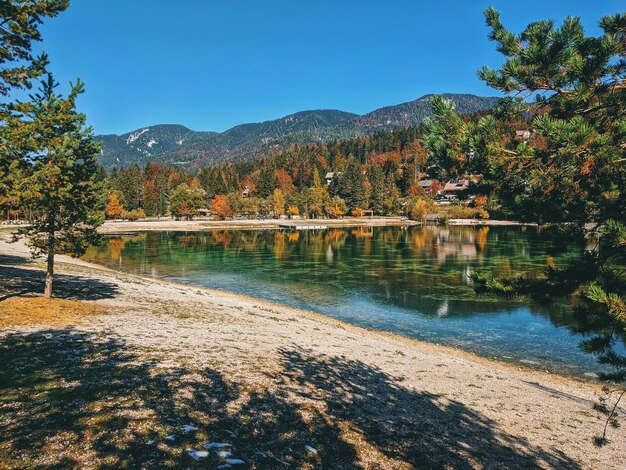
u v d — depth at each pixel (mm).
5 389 9281
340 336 20828
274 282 39812
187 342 15188
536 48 5609
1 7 11773
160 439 7668
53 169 13039
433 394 13336
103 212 19406
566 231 6094
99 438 7461
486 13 6164
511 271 43375
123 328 16062
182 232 103625
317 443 8641
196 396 10062
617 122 5488
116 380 10445
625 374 6133
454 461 8875
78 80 17031
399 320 27469
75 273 32531
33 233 18141
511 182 6117
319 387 12203
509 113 6238
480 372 17297
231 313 23078
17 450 6805
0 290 20078
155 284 33125
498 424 11578
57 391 9406
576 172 5586
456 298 33438
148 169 194250
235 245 72938
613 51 5344
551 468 9375
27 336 13523
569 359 20734
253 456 7617
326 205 159500
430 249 65000
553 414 13172
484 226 122312
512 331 25188
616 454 10711
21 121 12766
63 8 13094
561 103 5941
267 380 12062
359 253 61188
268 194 177500
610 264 5758
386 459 8461
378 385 13367
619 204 5547
